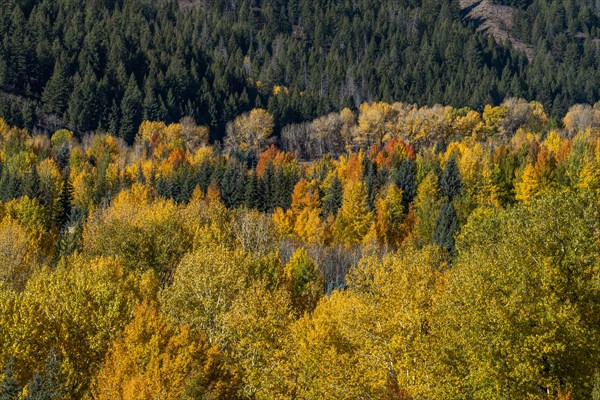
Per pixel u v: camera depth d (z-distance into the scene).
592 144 107.19
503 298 25.77
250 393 32.12
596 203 28.62
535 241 27.42
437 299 29.19
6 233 62.22
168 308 39.25
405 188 105.06
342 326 31.00
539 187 91.75
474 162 106.94
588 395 23.69
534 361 24.25
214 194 106.44
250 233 69.12
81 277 37.62
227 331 35.28
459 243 43.25
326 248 79.81
